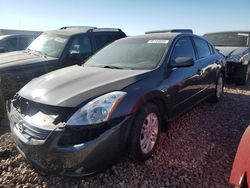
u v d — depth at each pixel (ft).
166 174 10.54
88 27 25.22
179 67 13.38
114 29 25.50
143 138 11.05
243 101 21.08
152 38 15.34
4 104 16.52
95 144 9.18
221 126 15.44
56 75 12.59
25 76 17.97
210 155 11.99
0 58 20.21
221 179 10.18
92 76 11.76
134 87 10.78
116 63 13.91
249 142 7.43
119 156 10.05
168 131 14.49
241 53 27.86
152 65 12.88
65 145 9.12
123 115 9.86
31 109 10.48
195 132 14.52
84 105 9.48
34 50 21.97
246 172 6.88
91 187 9.77
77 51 21.07
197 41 17.40
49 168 9.65
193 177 10.34
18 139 10.37
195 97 15.94
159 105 12.42
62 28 25.75
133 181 10.11
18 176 10.46
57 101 9.76
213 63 18.52
